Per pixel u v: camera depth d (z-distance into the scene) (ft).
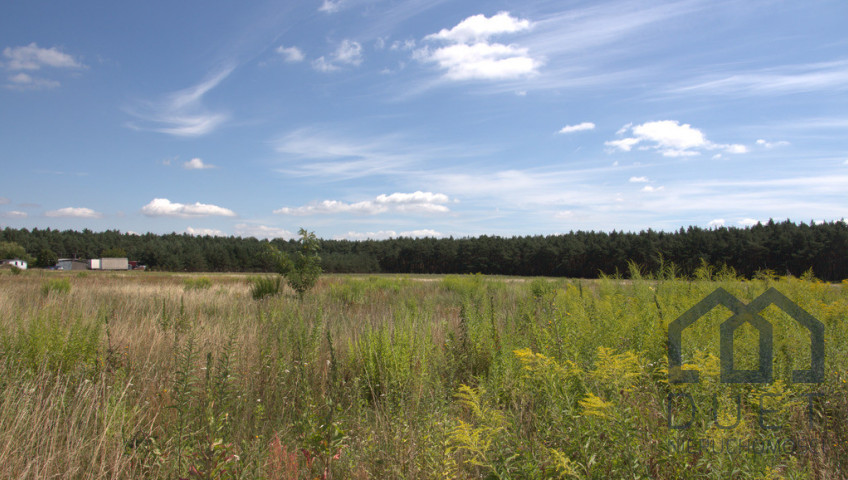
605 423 8.02
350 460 10.12
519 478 8.14
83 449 10.59
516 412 10.25
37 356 15.89
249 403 13.57
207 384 10.78
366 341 19.22
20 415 11.19
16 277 91.20
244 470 8.87
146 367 16.60
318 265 49.75
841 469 8.35
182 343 18.99
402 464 9.47
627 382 8.89
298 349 16.81
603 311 15.25
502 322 21.35
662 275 20.57
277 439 10.57
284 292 51.03
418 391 13.76
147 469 10.14
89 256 456.45
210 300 45.68
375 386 16.35
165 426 11.99
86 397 12.60
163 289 56.24
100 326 18.75
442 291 62.49
